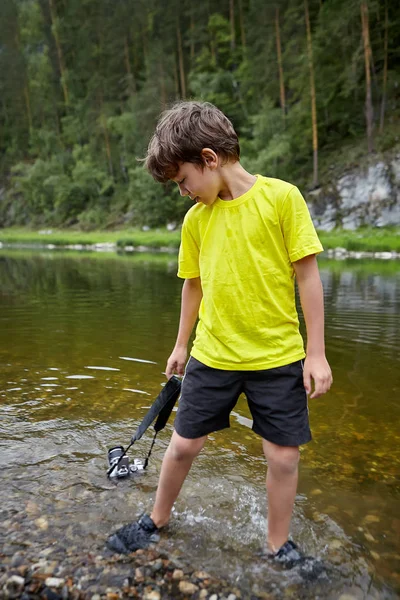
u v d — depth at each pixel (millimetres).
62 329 4406
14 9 50656
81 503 1584
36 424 2213
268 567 1309
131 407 2447
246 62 30531
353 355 3461
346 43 24438
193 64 34000
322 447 2025
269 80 28688
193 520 1514
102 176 38312
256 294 1331
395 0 25391
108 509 1556
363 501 1624
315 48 24453
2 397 2564
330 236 21500
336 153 25641
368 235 20500
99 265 14023
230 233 1348
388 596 1217
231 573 1282
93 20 43562
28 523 1459
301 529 1469
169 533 1443
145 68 39094
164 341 3902
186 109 1348
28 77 49094
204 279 1419
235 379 1373
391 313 5230
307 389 1338
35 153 47531
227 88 31094
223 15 35281
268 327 1340
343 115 26391
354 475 1797
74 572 1260
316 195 24031
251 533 1458
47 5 49062
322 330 1339
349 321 4770
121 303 6223
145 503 1600
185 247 1551
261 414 1354
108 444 2031
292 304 1376
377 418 2328
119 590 1207
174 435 1434
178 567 1297
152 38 39469
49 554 1323
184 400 1435
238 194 1351
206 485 1722
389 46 26219
